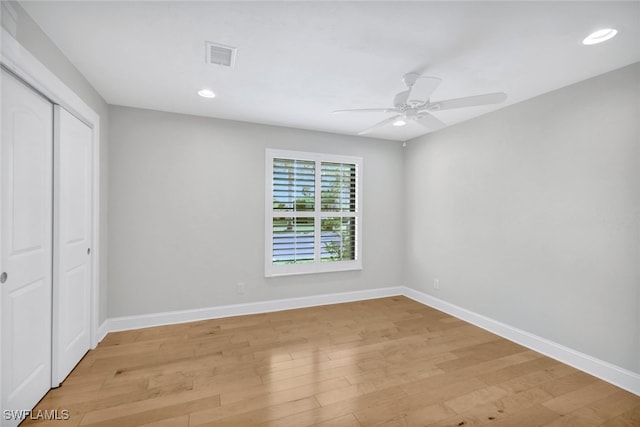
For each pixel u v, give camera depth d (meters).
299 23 1.68
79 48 1.93
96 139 2.60
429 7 1.53
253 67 2.20
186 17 1.63
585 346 2.34
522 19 1.62
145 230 3.09
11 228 1.58
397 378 2.20
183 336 2.89
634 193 2.07
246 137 3.50
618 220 2.15
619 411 1.87
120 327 2.99
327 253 3.98
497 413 1.83
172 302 3.21
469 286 3.37
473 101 2.06
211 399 1.93
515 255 2.87
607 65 2.12
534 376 2.25
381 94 2.70
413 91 1.95
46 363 1.94
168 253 3.18
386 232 4.36
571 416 1.82
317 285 3.92
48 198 1.94
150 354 2.52
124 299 3.02
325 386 2.09
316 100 2.84
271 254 3.63
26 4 1.51
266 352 2.59
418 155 4.17
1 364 1.51
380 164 4.30
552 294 2.56
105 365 2.33
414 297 4.21
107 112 2.91
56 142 2.00
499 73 2.26
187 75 2.33
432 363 2.43
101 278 2.78
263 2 1.50
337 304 3.97
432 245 3.92
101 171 2.76
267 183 3.60
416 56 2.03
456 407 1.88
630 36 1.76
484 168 3.19
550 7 1.52
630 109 2.09
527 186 2.76
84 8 1.54
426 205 4.02
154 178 3.12
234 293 3.48
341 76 2.34
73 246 2.24
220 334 2.95
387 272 4.37
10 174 1.57
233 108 3.06
